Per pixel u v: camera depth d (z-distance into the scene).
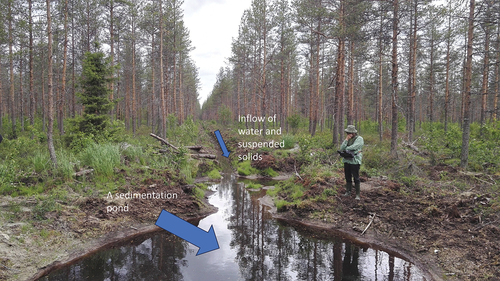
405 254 5.54
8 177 6.91
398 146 15.49
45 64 23.28
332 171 10.60
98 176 8.57
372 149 14.04
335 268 5.11
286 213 8.41
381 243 6.11
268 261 5.43
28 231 5.47
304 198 8.71
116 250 5.79
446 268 4.80
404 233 6.15
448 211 6.33
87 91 13.40
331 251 5.88
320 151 15.00
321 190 8.69
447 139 13.42
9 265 4.59
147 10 22.33
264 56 25.95
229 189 12.15
